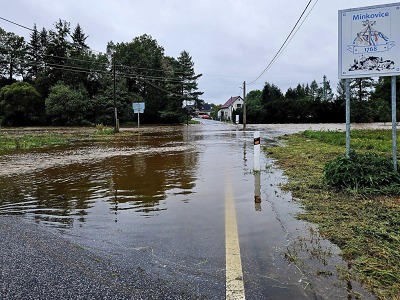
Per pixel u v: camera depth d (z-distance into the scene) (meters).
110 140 20.78
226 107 95.62
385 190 5.05
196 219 4.32
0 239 3.67
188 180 7.11
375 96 57.84
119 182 7.02
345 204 4.65
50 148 15.69
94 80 55.31
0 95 49.16
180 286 2.57
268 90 82.88
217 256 3.12
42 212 4.77
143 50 61.50
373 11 5.68
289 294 2.41
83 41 63.44
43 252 3.28
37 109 51.19
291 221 4.09
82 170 8.72
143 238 3.65
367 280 2.57
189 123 63.88
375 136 17.09
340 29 5.92
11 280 2.70
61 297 2.43
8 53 60.16
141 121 58.44
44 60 57.38
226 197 5.49
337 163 5.68
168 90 60.88
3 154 13.12
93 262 3.03
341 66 5.94
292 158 9.91
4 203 5.31
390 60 5.62
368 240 3.34
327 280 2.60
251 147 14.48
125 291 2.51
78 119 48.94
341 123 56.12
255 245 3.38
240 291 2.47
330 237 3.49
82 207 5.02
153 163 9.91
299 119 60.38
